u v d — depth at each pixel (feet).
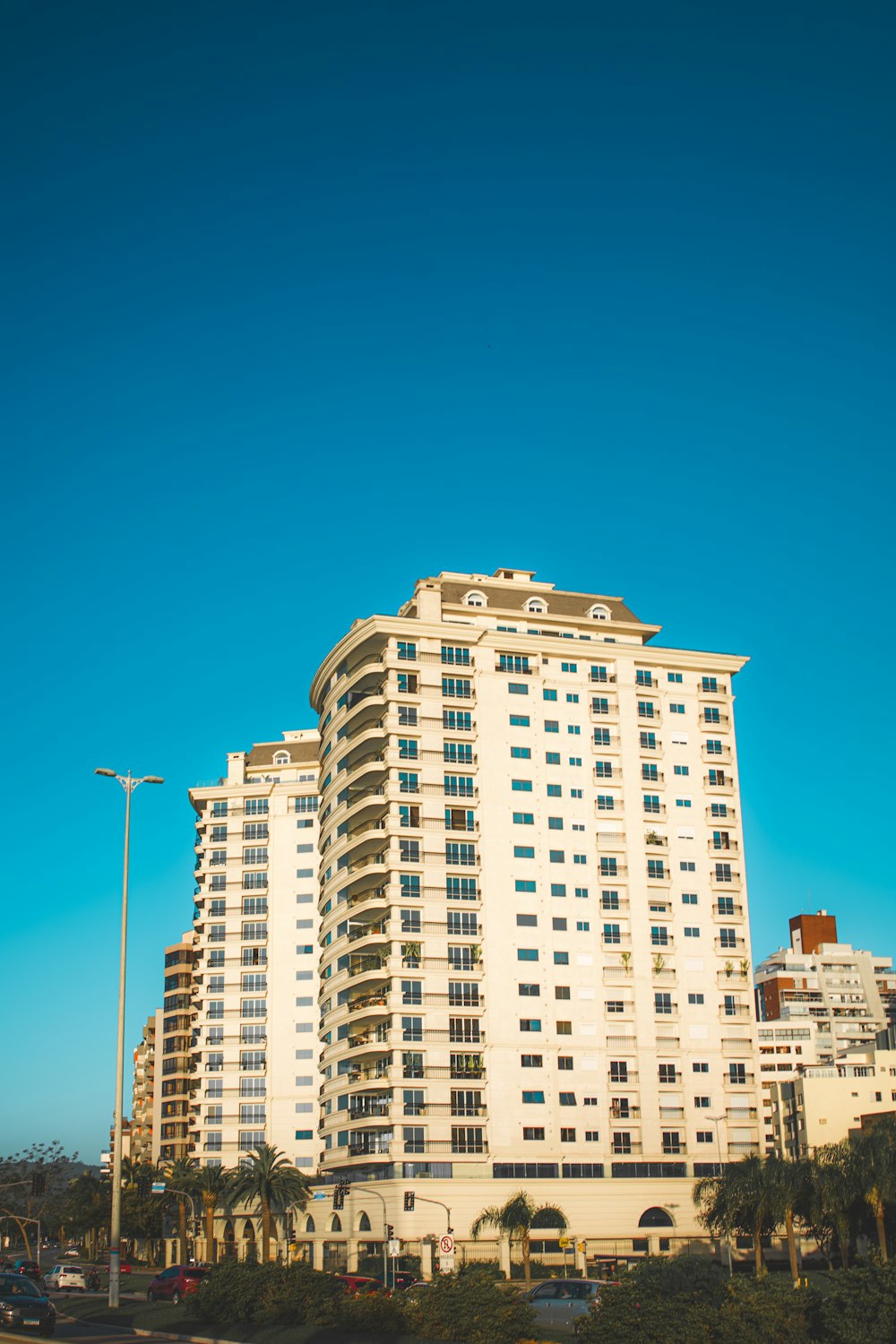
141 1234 615.98
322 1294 198.59
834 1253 338.95
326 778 470.80
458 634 446.19
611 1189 406.21
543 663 455.22
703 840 457.27
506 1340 165.37
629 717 459.73
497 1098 405.18
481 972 415.03
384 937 410.11
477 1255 384.06
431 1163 392.47
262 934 568.82
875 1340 121.49
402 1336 170.81
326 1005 449.89
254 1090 550.77
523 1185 397.60
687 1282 146.10
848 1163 303.89
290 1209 458.50
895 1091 538.88
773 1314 130.82
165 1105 646.33
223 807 589.73
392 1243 294.66
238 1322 203.51
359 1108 411.13
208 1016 562.66
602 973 429.38
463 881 422.82
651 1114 420.36
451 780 431.02
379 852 426.51
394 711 431.43
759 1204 314.76
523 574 499.51
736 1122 430.61
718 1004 440.86
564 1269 384.88
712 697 474.49
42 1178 369.71
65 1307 259.39
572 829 440.45
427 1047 402.52
